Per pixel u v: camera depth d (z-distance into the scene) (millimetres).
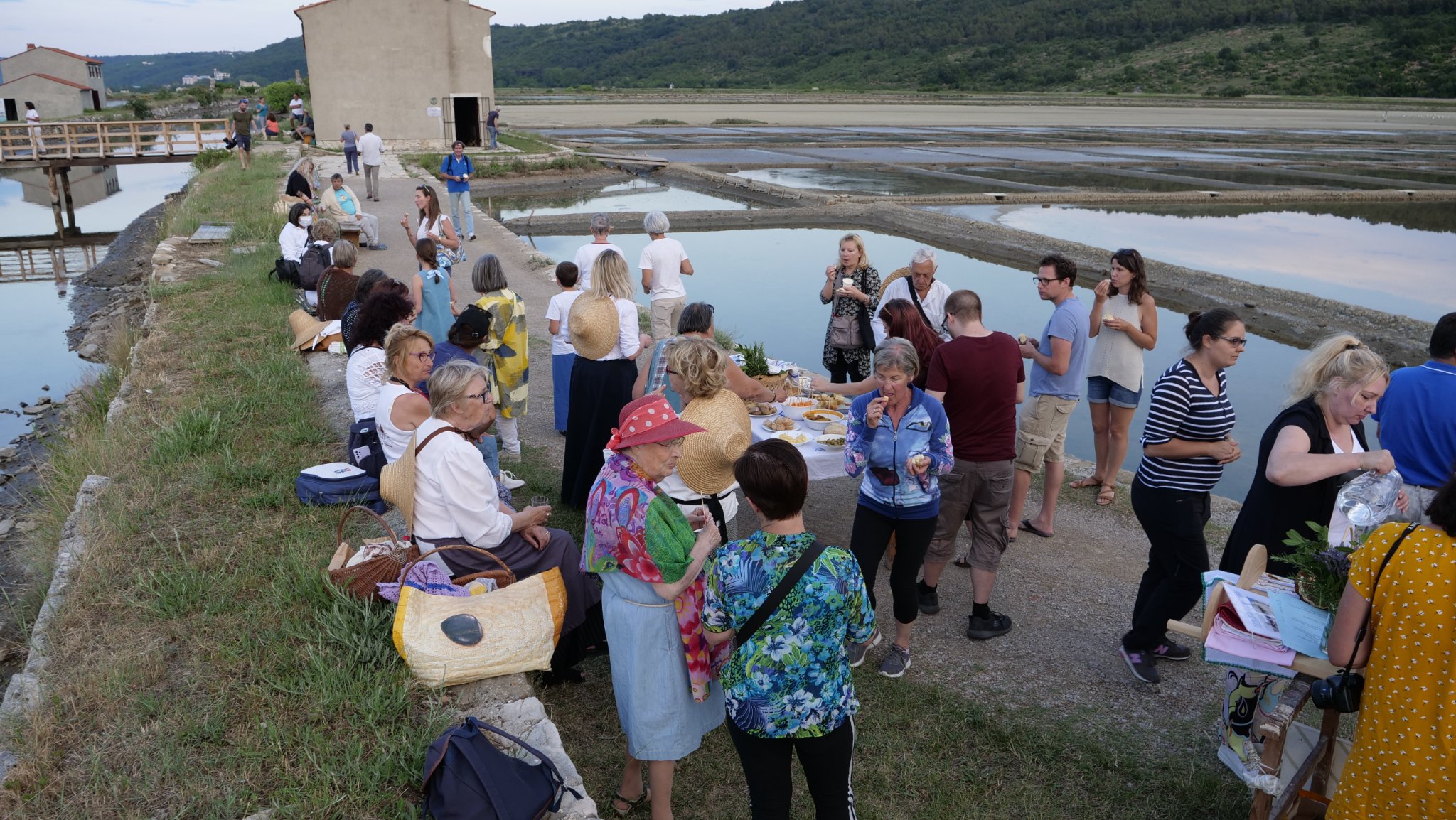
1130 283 6652
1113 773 4055
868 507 4465
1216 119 73125
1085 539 6516
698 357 4086
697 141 47469
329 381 8070
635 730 3352
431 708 3502
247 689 3691
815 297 16438
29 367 12531
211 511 5402
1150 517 4430
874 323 7625
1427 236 23922
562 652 4402
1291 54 117875
